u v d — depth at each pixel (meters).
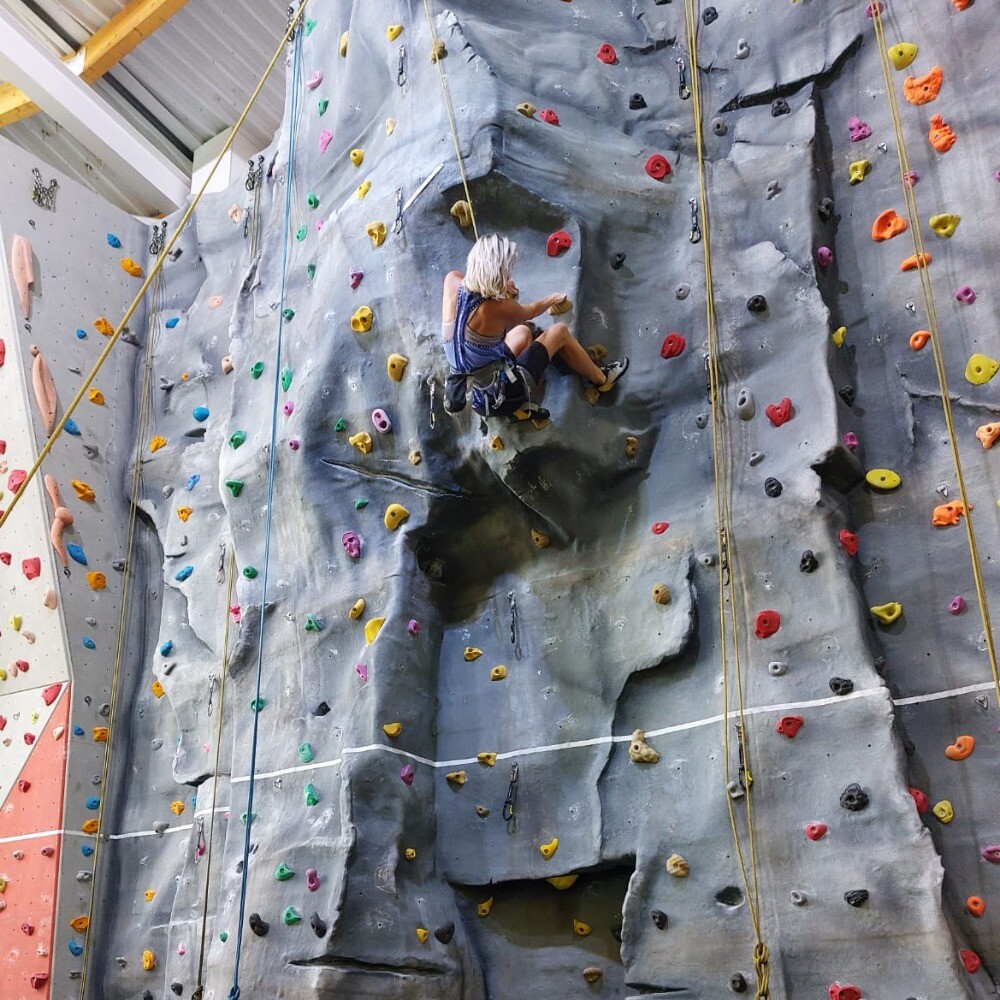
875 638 3.45
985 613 3.10
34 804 5.26
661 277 4.21
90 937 5.04
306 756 4.15
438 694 4.22
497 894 3.93
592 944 3.71
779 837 3.29
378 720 3.95
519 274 4.09
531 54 4.55
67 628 5.46
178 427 6.11
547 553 4.18
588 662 3.93
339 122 5.05
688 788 3.55
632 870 3.67
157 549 5.93
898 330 3.78
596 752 3.80
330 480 4.46
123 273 6.62
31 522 5.58
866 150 4.07
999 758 3.14
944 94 3.92
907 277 3.81
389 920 3.67
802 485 3.60
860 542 3.60
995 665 3.07
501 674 4.11
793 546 3.57
